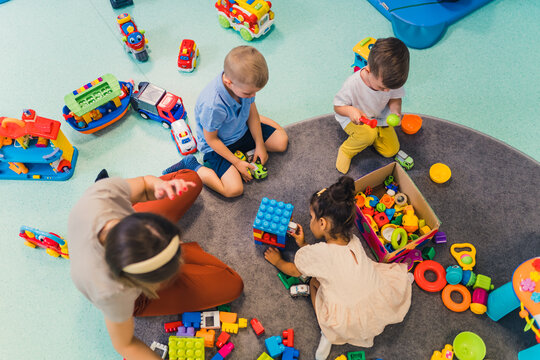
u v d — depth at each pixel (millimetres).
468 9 2182
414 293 1536
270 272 1592
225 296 1447
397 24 2189
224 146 1659
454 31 2189
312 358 1447
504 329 1472
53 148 1769
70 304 1589
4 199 1795
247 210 1713
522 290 1272
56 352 1507
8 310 1578
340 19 2252
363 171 1794
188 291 1388
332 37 2199
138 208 1508
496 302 1419
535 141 1876
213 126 1553
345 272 1360
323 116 1927
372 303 1358
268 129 1806
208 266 1444
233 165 1722
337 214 1336
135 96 1871
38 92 2053
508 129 1908
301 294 1516
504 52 2123
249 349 1458
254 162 1770
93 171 1855
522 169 1768
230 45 2182
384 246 1541
